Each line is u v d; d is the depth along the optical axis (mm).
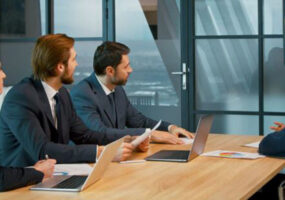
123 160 2713
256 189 2166
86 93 3494
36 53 2820
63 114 2973
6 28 6785
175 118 6242
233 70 5980
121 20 6414
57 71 2812
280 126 3420
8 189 2076
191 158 2740
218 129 6082
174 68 6219
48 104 2830
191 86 6125
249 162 2693
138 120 3826
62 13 6594
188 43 6117
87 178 2100
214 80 6055
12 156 2750
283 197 2275
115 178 2301
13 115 2693
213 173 2412
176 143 3334
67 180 2221
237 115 5996
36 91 2807
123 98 3734
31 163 2738
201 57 6090
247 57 5918
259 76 5871
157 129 3762
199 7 6059
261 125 5898
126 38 6406
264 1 5793
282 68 5777
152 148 3156
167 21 6219
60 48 2803
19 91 2738
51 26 6637
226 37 5977
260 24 5820
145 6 6312
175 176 2344
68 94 3133
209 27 6039
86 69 6551
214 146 3221
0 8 6793
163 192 2043
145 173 2408
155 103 6332
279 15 5746
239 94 5973
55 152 2627
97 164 2133
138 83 6383
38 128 2695
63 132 2945
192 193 2029
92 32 6512
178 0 6152
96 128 3379
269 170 2486
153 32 6297
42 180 2197
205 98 6105
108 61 3510
